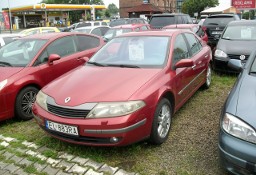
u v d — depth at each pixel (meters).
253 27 8.45
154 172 3.46
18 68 5.45
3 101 4.96
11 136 4.64
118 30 12.65
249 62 4.16
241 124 2.94
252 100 3.21
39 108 4.01
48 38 6.27
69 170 3.57
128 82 3.91
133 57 4.71
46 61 5.88
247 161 2.80
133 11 48.34
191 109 5.47
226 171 3.28
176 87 4.51
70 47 6.61
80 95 3.74
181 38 5.40
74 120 3.58
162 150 3.96
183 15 16.14
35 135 4.62
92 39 7.36
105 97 3.62
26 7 40.50
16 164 3.81
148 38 5.04
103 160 3.73
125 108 3.50
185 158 3.73
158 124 4.00
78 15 62.16
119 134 3.46
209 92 6.51
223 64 7.67
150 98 3.75
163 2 62.47
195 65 5.47
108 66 4.61
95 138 3.56
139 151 3.91
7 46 6.30
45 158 3.87
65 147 4.11
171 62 4.53
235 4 31.08
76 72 4.54
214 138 4.23
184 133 4.45
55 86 4.17
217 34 12.80
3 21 34.00
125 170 3.51
